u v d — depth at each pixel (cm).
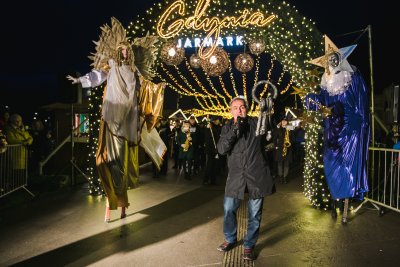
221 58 1079
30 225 623
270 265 455
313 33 777
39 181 952
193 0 818
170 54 856
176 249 510
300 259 474
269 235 573
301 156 1706
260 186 462
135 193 916
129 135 664
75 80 656
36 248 514
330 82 663
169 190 961
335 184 652
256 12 783
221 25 809
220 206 771
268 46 880
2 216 680
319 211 727
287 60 820
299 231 593
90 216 682
